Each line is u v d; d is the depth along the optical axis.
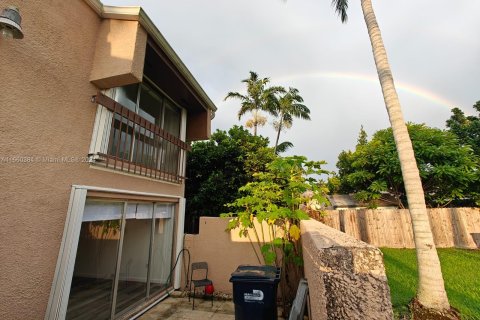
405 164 3.80
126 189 4.61
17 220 2.70
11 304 2.61
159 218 6.02
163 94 6.59
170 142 6.36
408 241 9.95
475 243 9.40
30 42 2.94
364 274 1.21
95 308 3.88
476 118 20.25
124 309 4.55
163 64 5.34
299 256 4.85
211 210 9.21
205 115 7.91
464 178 10.48
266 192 5.46
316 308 1.71
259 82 20.50
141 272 5.16
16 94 2.74
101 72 3.92
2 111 2.59
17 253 2.69
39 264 2.93
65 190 3.33
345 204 20.11
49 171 3.11
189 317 4.67
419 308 3.04
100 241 4.05
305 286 2.79
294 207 5.33
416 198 3.53
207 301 5.56
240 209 6.95
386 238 10.22
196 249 6.46
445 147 11.43
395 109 4.17
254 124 19.84
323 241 1.60
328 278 1.25
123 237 4.57
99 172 3.97
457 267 6.34
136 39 3.99
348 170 21.08
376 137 15.16
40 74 3.05
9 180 2.63
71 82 3.54
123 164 4.48
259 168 9.50
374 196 12.84
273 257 5.14
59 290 3.06
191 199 9.21
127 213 4.78
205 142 10.56
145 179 5.29
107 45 4.02
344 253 1.26
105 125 4.17
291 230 4.85
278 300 5.47
